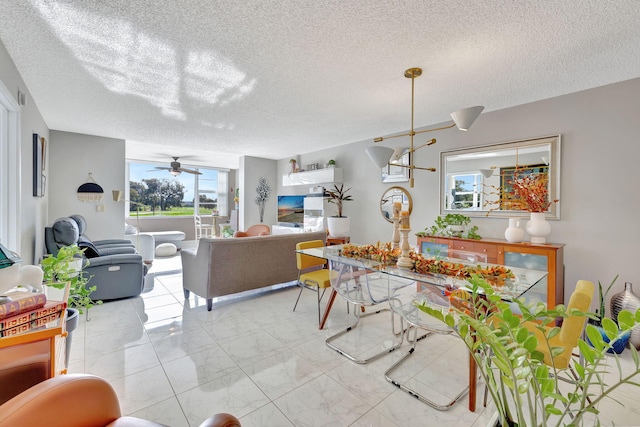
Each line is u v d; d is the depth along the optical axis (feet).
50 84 8.95
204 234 28.53
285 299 11.89
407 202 14.46
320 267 12.51
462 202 12.41
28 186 9.34
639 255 8.54
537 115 10.37
